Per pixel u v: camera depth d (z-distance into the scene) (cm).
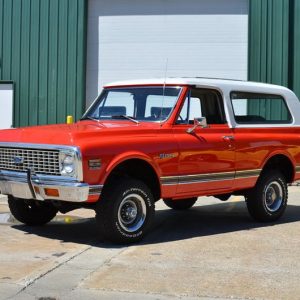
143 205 722
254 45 1530
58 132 684
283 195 910
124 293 516
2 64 1648
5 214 935
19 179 711
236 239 754
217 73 1574
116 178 707
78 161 651
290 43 1520
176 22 1588
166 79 794
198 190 778
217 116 820
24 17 1633
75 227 828
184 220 910
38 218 820
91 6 1622
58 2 1612
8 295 508
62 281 550
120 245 706
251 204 876
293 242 738
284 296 513
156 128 737
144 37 1600
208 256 656
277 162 919
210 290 528
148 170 728
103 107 839
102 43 1617
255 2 1528
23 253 659
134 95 810
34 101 1633
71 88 1609
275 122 909
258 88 887
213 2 1572
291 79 1523
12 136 736
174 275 574
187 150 755
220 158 798
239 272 589
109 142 680
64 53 1612
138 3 1600
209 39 1577
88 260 630
